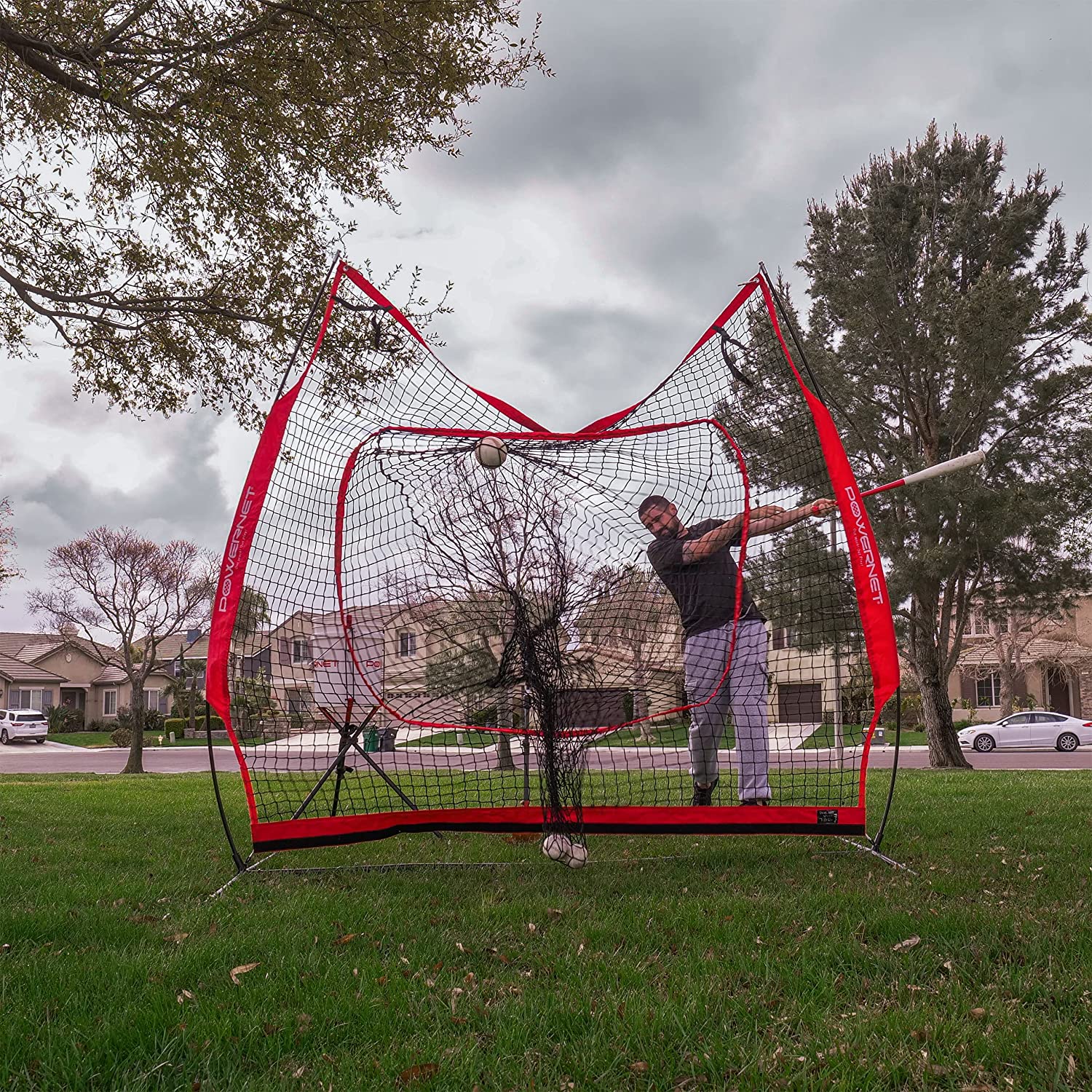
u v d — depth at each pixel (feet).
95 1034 7.56
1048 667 138.31
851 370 64.13
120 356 30.48
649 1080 6.91
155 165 25.86
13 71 25.18
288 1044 7.57
